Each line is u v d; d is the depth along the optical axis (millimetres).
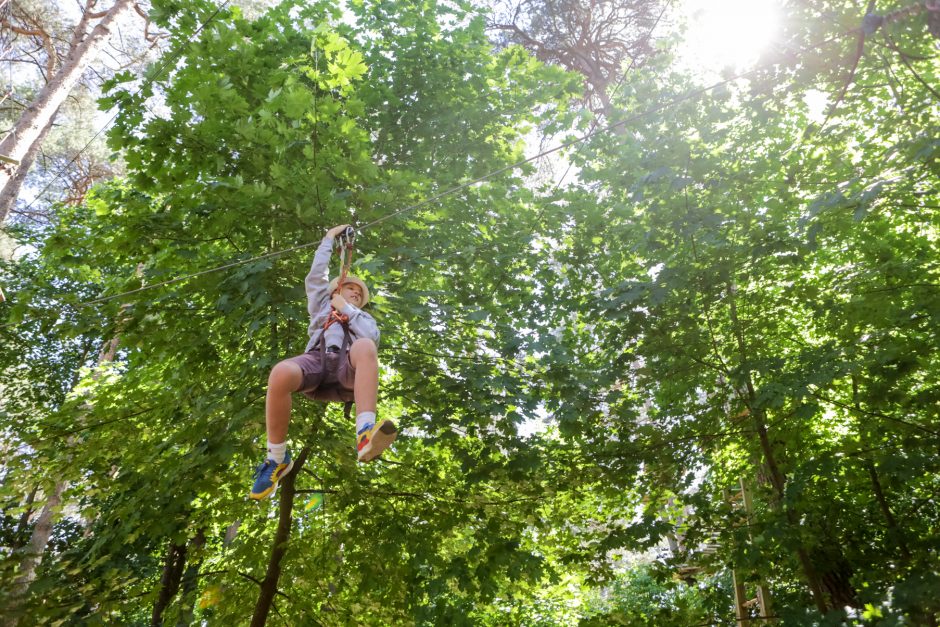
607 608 15086
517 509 8258
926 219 7090
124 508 7234
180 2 7188
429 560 7469
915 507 7074
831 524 6918
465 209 8500
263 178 7273
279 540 7512
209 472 7082
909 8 5402
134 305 7617
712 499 8766
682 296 7523
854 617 5160
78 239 8047
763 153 7762
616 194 8305
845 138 7422
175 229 7473
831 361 6621
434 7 9133
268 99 6387
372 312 7602
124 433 8148
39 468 7887
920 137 6016
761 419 7480
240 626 7777
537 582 7773
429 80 8758
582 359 8938
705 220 6832
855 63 5906
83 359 15727
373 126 8797
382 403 9406
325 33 6801
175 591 9695
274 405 3178
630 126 7742
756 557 6785
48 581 4809
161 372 8992
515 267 8500
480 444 7859
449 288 8703
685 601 7332
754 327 7719
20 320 7484
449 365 7957
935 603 4945
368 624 7742
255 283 6762
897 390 6664
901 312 6539
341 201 6715
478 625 7918
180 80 6699
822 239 7555
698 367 7785
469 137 9055
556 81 9227
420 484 8367
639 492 8406
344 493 7961
